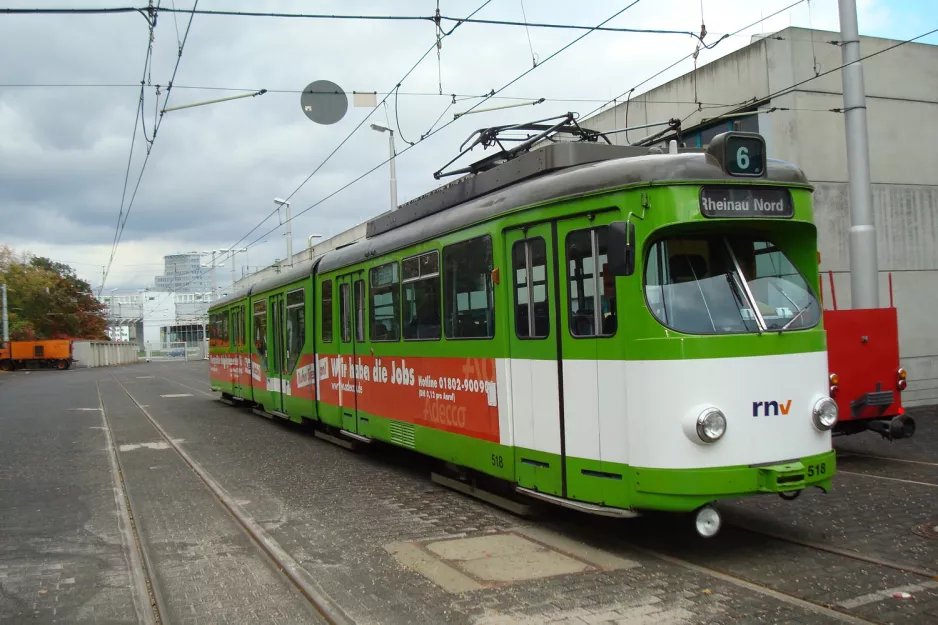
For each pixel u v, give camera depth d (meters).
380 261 10.73
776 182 6.49
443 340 8.82
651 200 6.15
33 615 5.36
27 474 11.12
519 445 7.42
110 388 35.03
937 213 15.59
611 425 6.34
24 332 75.94
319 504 8.72
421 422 9.44
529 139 9.33
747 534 6.90
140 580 6.13
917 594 5.29
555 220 6.90
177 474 10.86
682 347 5.95
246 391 19.48
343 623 5.04
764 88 14.03
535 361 7.16
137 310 116.31
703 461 5.90
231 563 6.55
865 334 9.95
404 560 6.43
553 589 5.57
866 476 9.27
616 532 7.10
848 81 11.38
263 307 17.62
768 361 6.13
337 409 12.59
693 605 5.17
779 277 6.63
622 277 6.23
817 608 5.06
